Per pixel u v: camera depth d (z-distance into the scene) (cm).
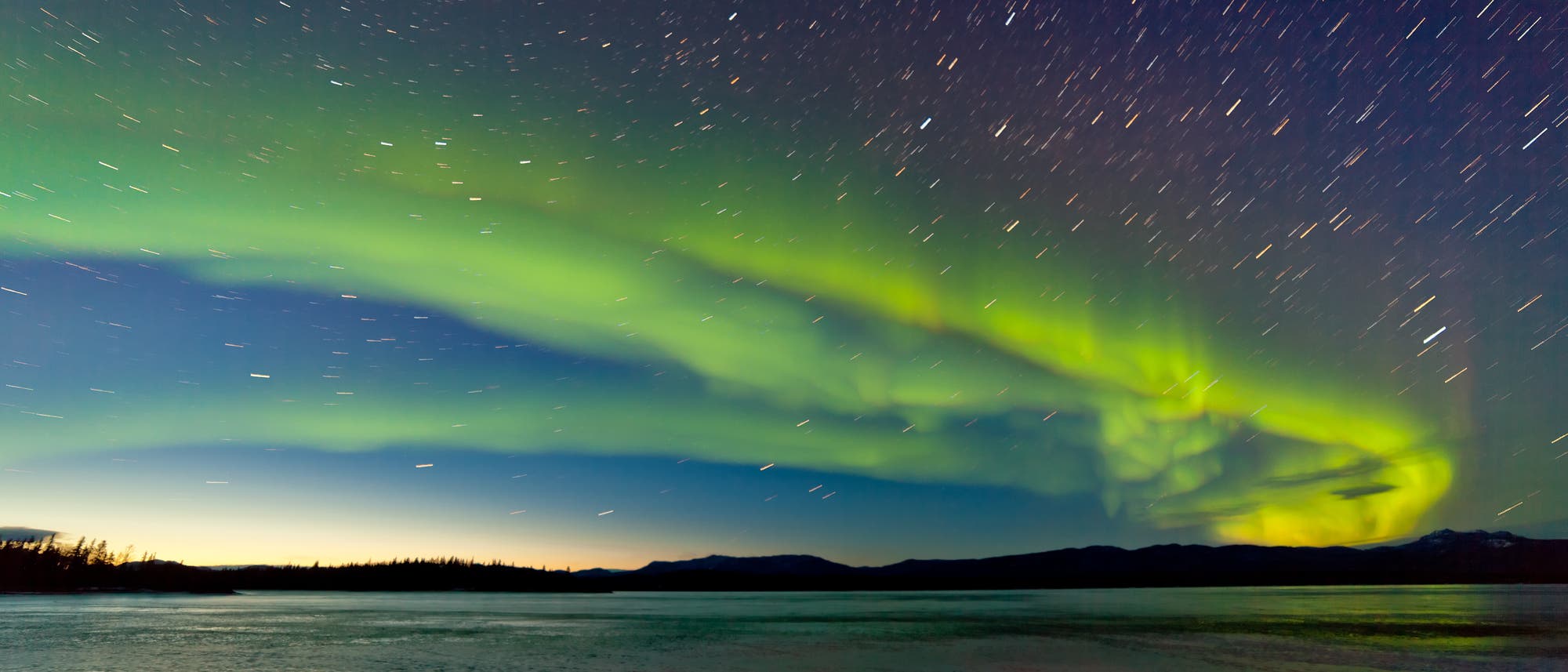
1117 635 4953
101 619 6056
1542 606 9006
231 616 6912
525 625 6041
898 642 4475
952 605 11225
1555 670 3247
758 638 4759
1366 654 3791
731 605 11112
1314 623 6122
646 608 10131
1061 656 3738
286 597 15288
